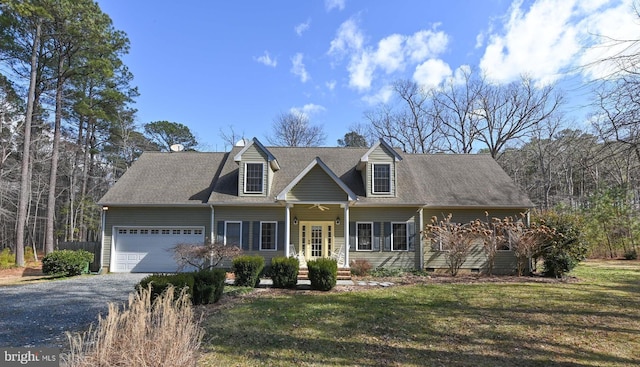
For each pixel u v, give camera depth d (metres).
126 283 12.74
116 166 33.31
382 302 9.22
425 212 16.41
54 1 19.33
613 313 7.98
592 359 5.30
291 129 37.84
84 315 8.07
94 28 21.09
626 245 21.92
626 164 9.84
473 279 13.59
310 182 15.20
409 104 33.72
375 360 5.27
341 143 42.25
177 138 40.66
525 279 13.49
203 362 5.13
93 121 29.75
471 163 19.08
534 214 16.59
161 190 16.66
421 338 6.29
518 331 6.68
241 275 11.97
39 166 28.27
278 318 7.58
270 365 5.06
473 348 5.78
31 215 31.89
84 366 3.68
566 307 8.56
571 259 13.98
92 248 16.80
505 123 29.69
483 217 16.25
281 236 15.95
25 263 20.69
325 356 5.43
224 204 15.66
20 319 7.73
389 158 16.48
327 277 11.20
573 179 29.19
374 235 15.95
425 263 15.93
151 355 3.73
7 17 18.92
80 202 29.11
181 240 16.08
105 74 22.94
